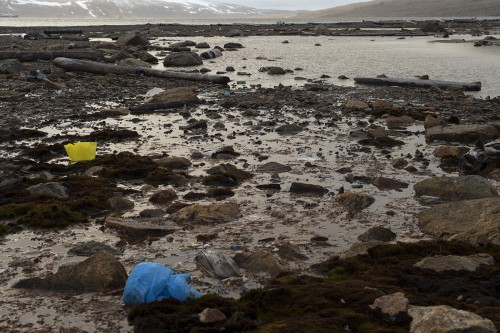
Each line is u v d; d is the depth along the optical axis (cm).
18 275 393
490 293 334
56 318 338
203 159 693
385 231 457
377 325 296
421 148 757
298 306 321
